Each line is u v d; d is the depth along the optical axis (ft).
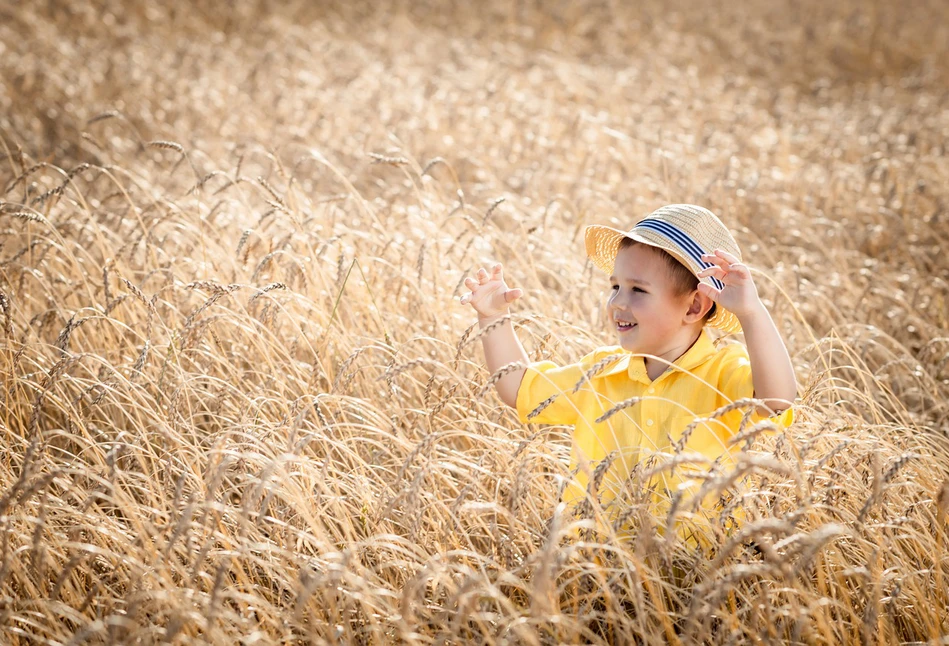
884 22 54.24
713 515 8.33
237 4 52.08
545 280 16.72
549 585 7.18
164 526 8.34
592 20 54.08
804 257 17.30
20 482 7.62
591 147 24.70
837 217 21.02
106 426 11.53
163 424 9.23
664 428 8.84
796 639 6.86
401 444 9.38
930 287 17.10
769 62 46.39
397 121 27.78
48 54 37.35
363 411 10.00
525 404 9.52
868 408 11.13
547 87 34.83
